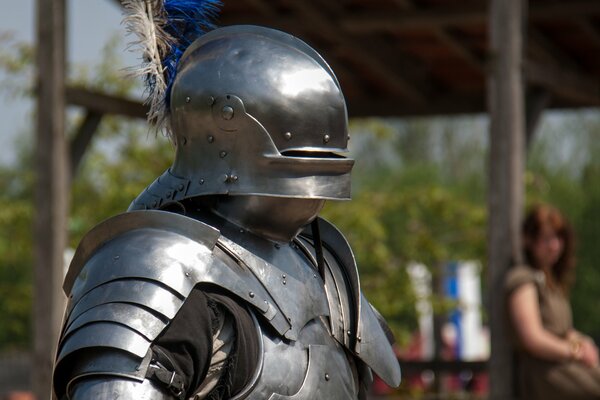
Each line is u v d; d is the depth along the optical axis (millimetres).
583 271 43250
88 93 15633
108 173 20844
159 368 5016
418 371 19234
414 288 21203
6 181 31344
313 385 5465
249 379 5309
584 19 17141
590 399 12414
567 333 12719
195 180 5641
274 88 5594
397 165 59156
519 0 13609
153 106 5980
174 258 5230
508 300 12688
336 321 5930
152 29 6062
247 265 5496
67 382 5152
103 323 5020
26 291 27328
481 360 19094
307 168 5578
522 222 13344
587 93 17922
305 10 17391
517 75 13570
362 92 20234
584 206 45125
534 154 51938
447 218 21859
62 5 14250
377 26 17531
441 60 19234
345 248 6258
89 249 5527
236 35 5820
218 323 5293
